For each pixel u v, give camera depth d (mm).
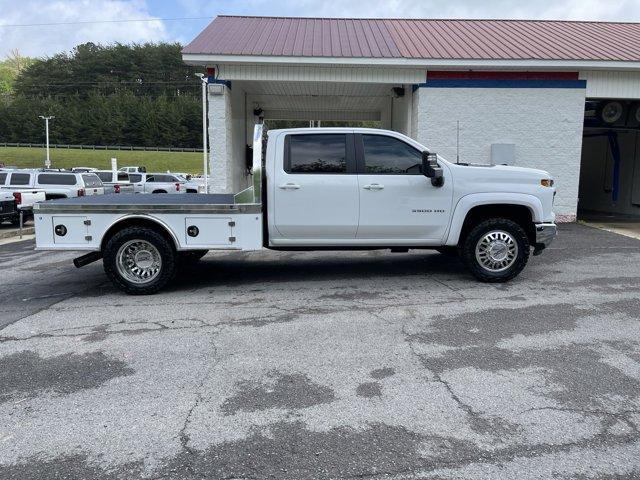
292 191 6336
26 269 8359
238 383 3748
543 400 3432
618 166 16422
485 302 5746
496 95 12508
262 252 9250
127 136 109188
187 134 110125
